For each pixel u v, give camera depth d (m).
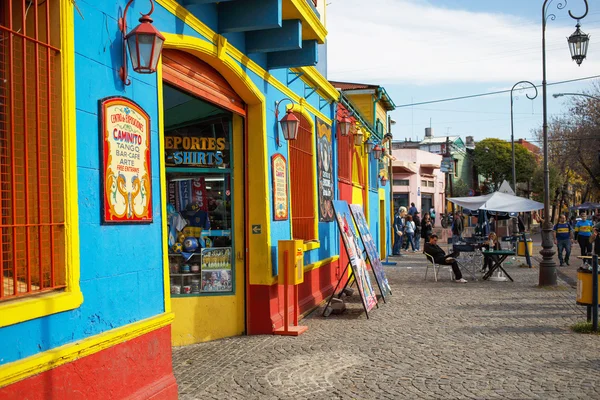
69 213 4.40
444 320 10.17
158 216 5.80
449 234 37.28
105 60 4.95
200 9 7.15
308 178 12.16
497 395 5.98
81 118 4.60
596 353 7.72
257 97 8.90
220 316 8.91
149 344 5.45
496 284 15.52
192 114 8.95
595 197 60.44
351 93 23.75
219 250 8.99
